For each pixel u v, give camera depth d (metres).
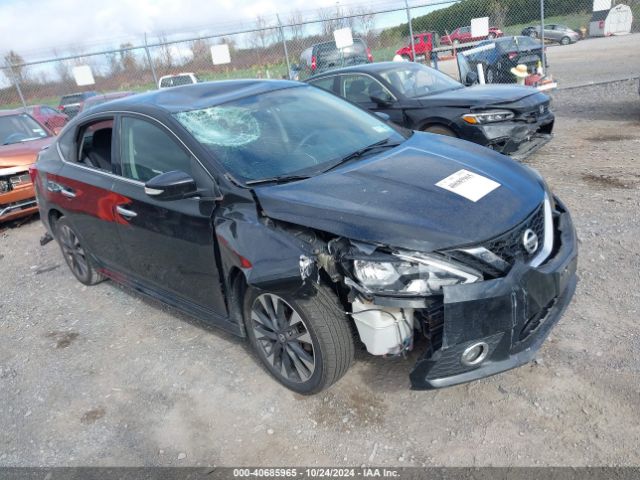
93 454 2.97
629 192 5.55
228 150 3.36
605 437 2.56
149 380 3.55
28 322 4.66
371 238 2.54
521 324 2.57
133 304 4.69
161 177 3.11
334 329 2.80
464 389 3.01
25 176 7.28
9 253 6.65
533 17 15.59
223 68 15.42
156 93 4.13
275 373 3.22
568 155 7.35
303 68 14.55
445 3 12.69
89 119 4.36
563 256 2.84
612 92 11.88
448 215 2.64
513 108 6.45
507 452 2.56
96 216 4.19
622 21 29.95
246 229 2.92
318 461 2.69
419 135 3.97
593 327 3.37
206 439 2.95
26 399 3.56
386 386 3.11
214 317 3.54
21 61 15.16
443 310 2.50
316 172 3.24
